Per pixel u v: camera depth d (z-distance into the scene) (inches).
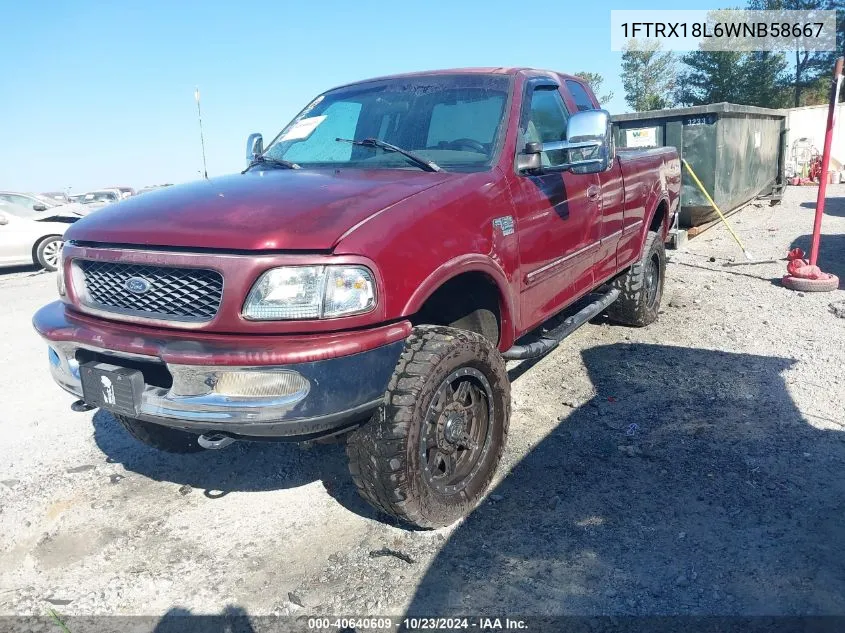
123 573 119.3
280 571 117.6
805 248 388.5
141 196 135.9
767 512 127.7
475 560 117.3
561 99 183.8
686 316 262.8
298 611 107.3
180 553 124.4
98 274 118.7
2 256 491.5
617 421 170.6
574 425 169.2
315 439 112.9
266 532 130.2
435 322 139.1
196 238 106.4
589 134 143.3
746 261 360.8
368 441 112.8
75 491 148.4
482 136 149.5
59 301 136.6
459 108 157.2
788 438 156.9
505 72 164.9
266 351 101.7
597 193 183.6
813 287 291.7
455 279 127.8
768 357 211.6
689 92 2240.4
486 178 136.5
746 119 470.6
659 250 250.1
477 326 139.0
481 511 132.3
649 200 230.2
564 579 111.3
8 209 514.0
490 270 129.7
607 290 235.0
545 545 120.6
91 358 122.1
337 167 151.6
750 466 144.9
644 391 188.9
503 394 133.8
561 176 163.6
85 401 120.6
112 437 176.9
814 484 136.7
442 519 122.1
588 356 219.5
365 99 171.0
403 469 112.0
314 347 102.4
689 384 192.5
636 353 220.7
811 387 185.9
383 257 107.8
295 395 102.8
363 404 108.5
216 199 121.3
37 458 165.8
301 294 102.5
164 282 109.7
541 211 151.6
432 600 107.9
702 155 408.2
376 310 107.0
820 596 105.0
